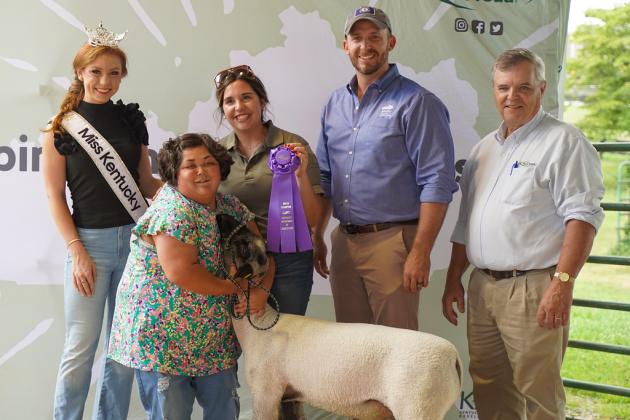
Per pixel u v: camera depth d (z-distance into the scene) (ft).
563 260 7.91
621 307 10.41
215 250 7.80
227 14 11.12
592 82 38.83
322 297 11.61
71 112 9.21
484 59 11.14
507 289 8.45
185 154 7.58
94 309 9.31
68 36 11.05
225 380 8.18
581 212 7.84
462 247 9.61
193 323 7.68
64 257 11.33
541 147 8.29
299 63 11.21
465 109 11.25
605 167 36.94
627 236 30.76
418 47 11.15
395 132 9.02
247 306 7.75
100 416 9.66
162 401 7.70
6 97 11.09
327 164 10.03
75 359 9.27
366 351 7.13
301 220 8.49
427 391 6.77
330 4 11.08
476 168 9.17
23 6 10.96
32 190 11.21
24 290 11.34
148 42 11.14
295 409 8.73
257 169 8.80
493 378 9.11
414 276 8.71
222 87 8.71
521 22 11.00
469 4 11.03
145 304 7.59
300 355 7.55
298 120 11.32
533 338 8.25
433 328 11.57
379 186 9.10
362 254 9.30
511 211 8.32
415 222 9.24
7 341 11.43
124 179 9.28
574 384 10.94
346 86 9.75
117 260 9.37
